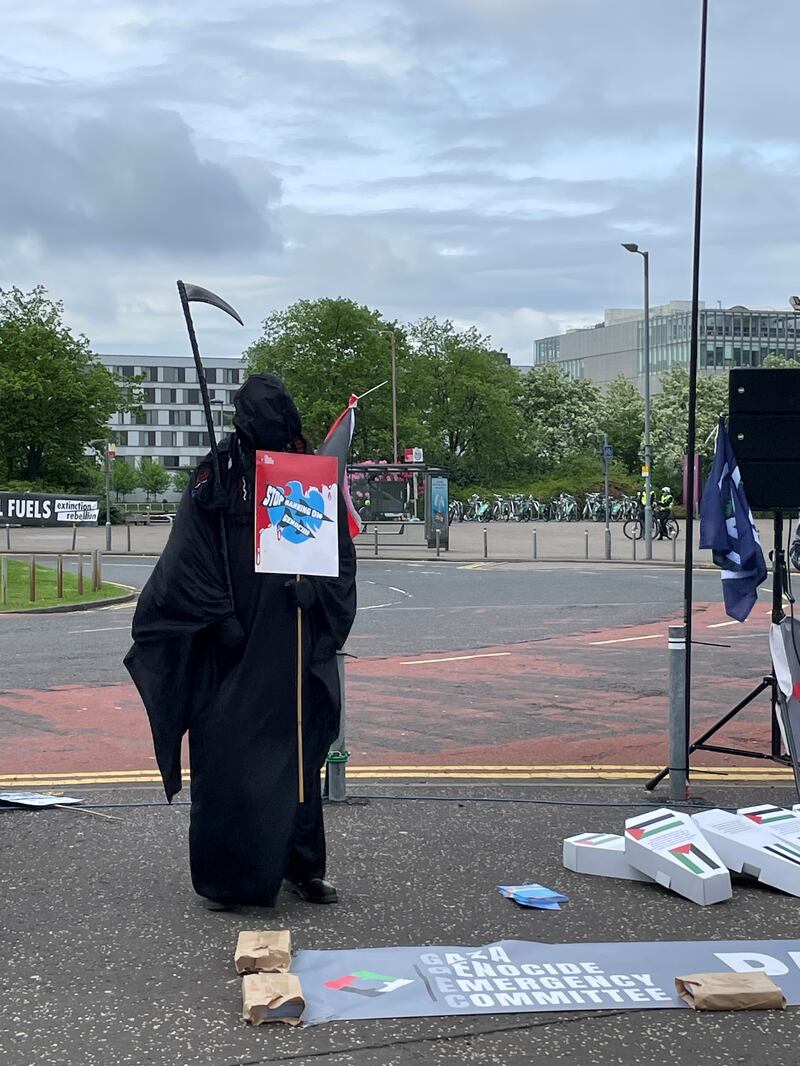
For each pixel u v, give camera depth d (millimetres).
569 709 10773
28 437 81250
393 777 7953
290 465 5020
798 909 5219
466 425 93688
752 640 16172
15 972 4453
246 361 82312
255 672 4969
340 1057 3762
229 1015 4070
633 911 5164
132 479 127062
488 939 4793
